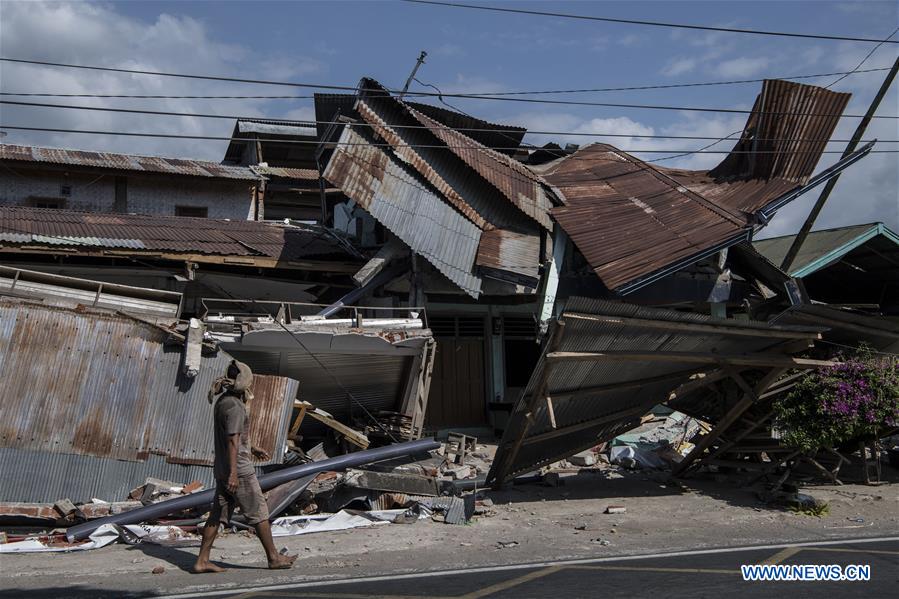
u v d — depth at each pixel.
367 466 10.61
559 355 9.67
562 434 11.48
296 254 16.70
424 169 16.61
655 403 12.21
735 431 12.93
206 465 10.08
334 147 17.05
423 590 6.05
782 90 17.00
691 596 5.89
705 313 17.31
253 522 6.79
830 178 15.72
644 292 16.22
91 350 9.91
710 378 11.59
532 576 6.68
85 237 15.36
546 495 11.93
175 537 8.32
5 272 11.05
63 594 5.82
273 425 10.38
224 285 16.92
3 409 9.37
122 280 16.22
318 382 12.50
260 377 10.53
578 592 6.00
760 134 17.45
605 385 10.99
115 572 6.72
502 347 18.28
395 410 13.33
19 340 9.62
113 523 8.41
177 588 6.05
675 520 10.01
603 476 13.82
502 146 20.44
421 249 15.30
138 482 9.78
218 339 11.14
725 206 16.16
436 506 10.12
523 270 15.78
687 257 14.43
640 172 19.28
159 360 10.19
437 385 17.80
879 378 10.94
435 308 17.72
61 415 9.59
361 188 15.62
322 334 11.60
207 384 10.32
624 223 16.23
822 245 17.53
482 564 7.31
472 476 13.53
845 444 13.50
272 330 11.40
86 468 9.59
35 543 7.83
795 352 11.53
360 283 15.40
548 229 16.42
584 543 8.53
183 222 18.09
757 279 16.69
